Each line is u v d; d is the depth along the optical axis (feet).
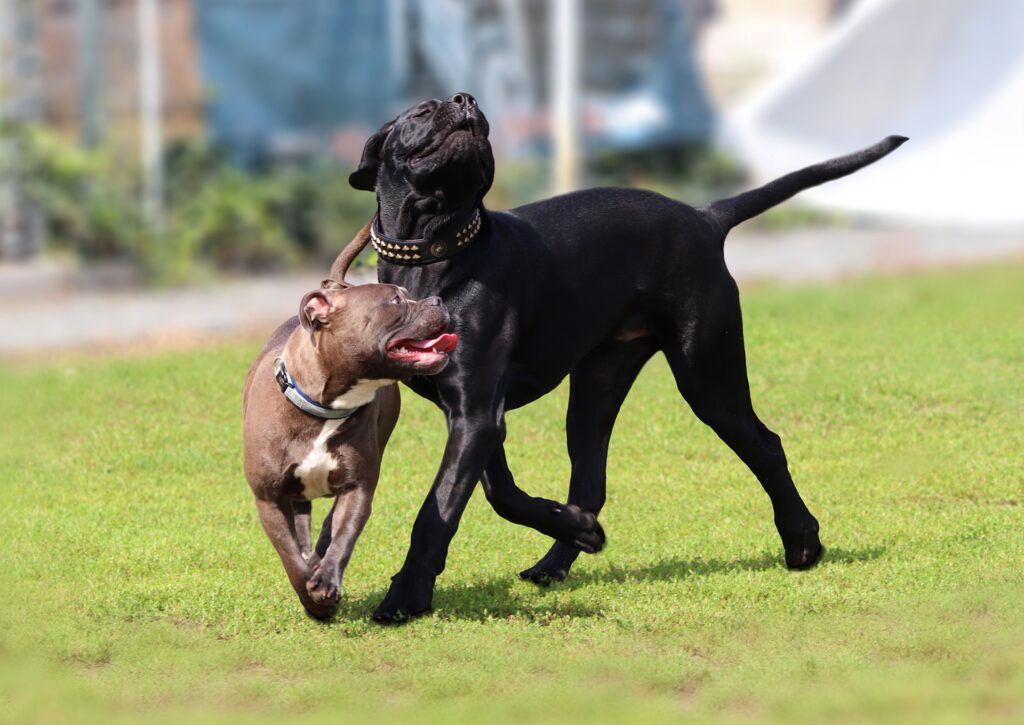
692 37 104.99
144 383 53.21
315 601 28.25
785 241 100.63
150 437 47.01
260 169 89.15
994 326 61.52
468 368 29.66
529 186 95.55
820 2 106.42
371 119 91.56
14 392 52.85
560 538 31.32
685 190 103.24
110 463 44.60
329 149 90.43
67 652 28.71
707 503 40.47
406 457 45.29
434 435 47.29
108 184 84.28
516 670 27.35
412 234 29.84
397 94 92.02
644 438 46.80
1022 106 105.40
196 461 44.70
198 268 83.20
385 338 27.63
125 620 30.66
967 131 107.04
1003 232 102.37
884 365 53.88
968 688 26.48
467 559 35.42
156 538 37.04
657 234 32.40
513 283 30.27
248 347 59.26
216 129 88.43
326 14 89.97
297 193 87.40
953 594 31.37
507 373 30.53
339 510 28.96
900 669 27.48
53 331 66.90
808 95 105.09
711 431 47.50
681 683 26.96
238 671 27.86
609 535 37.73
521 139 96.73
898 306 66.54
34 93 86.89
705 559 35.60
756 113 104.83
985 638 28.89
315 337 27.99
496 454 30.81
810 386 51.13
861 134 106.73
